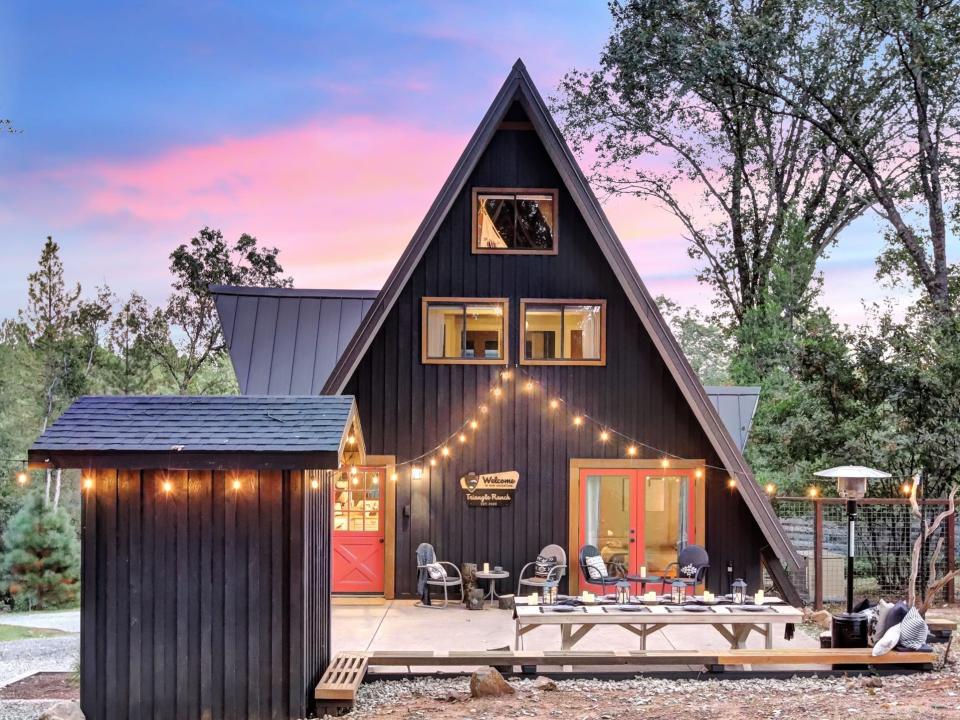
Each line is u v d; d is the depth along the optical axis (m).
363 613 14.48
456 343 15.81
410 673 10.77
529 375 15.81
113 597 9.07
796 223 26.58
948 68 24.55
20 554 27.58
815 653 10.69
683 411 15.84
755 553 15.62
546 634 12.99
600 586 15.45
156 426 9.30
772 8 25.91
